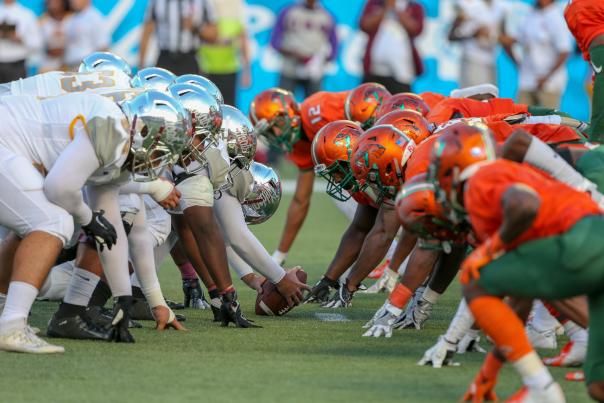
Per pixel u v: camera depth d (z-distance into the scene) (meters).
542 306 18.42
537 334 18.47
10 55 47.25
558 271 13.34
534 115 22.52
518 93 49.31
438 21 55.09
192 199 20.20
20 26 47.16
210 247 20.28
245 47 51.38
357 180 19.77
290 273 22.12
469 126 14.59
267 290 22.09
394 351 17.97
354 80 55.81
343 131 21.33
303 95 53.03
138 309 21.20
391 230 22.47
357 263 23.08
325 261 31.67
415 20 48.41
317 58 52.56
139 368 16.25
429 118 22.50
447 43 54.91
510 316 13.60
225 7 49.84
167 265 30.92
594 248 13.22
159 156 17.41
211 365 16.56
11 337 17.17
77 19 48.94
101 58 21.83
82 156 16.92
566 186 13.82
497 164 13.90
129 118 17.14
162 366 16.42
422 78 55.22
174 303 23.45
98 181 17.62
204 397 14.40
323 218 44.75
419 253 19.23
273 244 35.84
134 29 53.47
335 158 21.19
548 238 13.39
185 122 17.45
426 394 14.69
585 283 13.36
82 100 17.56
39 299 23.72
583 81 53.47
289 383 15.30
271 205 23.16
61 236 17.23
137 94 18.03
